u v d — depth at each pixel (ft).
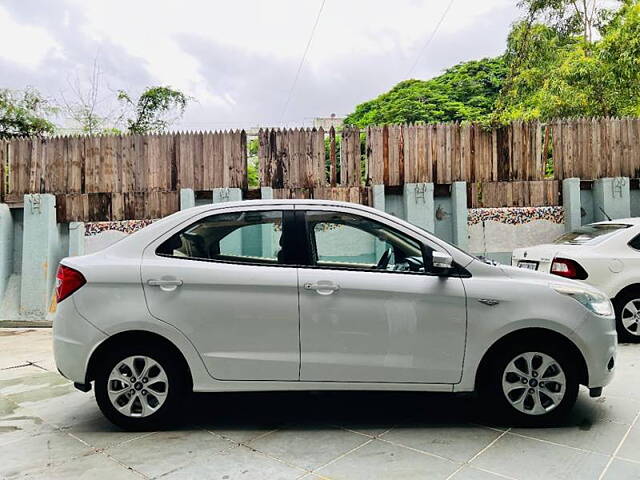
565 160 31.07
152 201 30.22
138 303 11.23
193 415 12.62
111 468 9.68
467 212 30.40
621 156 31.27
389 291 11.29
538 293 11.43
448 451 10.24
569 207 30.19
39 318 28.89
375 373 11.25
